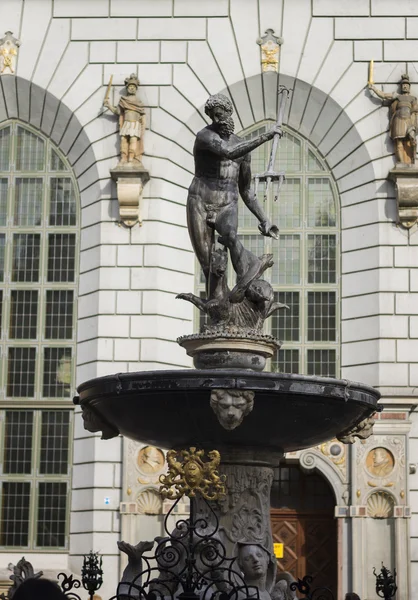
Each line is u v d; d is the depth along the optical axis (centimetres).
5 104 3456
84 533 3172
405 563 3066
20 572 1734
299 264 3388
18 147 3459
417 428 3170
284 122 3431
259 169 3431
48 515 3250
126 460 3147
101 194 3334
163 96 3356
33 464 3288
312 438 1589
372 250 3303
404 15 3362
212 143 1627
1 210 3441
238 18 3384
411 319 3250
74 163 3431
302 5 3381
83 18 3403
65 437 3303
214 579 1423
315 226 3397
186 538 1559
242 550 1565
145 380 1480
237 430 1526
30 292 3388
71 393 3319
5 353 3359
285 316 3362
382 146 3319
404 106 3275
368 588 3080
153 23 3388
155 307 3269
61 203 3425
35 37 3409
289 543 3269
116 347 3259
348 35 3359
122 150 3294
